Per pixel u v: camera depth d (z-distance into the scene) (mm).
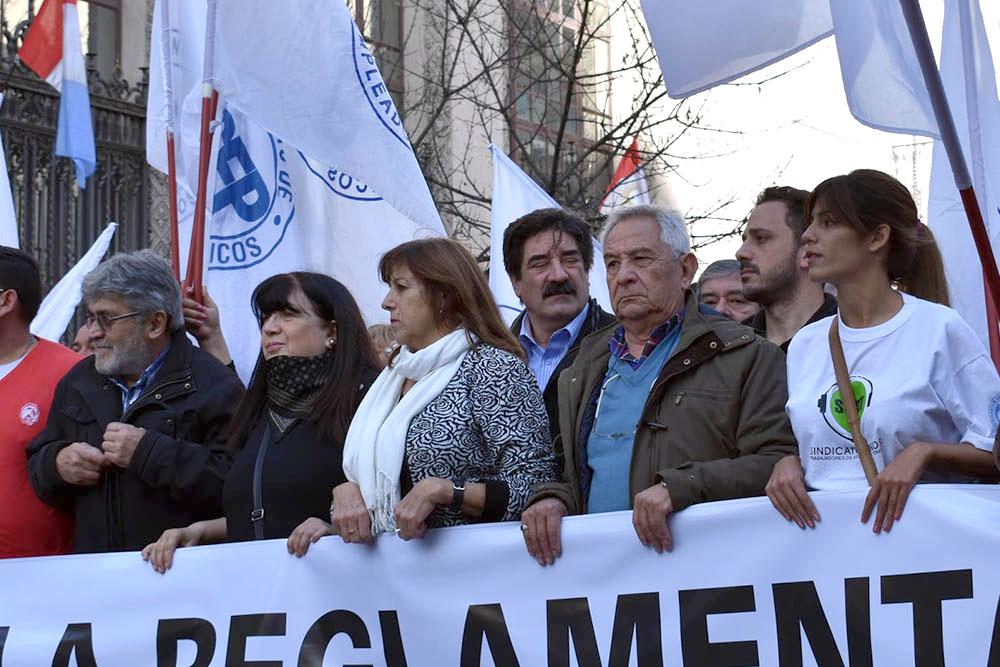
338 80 5320
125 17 12289
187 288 5094
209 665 3949
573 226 5094
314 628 3838
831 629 3287
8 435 4598
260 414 4172
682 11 4418
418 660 3703
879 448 3305
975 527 3189
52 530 4551
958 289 5258
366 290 5980
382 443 3711
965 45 4066
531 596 3598
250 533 3988
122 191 11945
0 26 11453
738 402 3559
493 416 3672
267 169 6023
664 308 3762
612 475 3678
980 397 3299
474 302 3832
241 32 5270
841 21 3844
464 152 13078
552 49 12039
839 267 3420
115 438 4211
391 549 3764
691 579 3434
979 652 3158
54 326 6633
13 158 11258
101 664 4074
